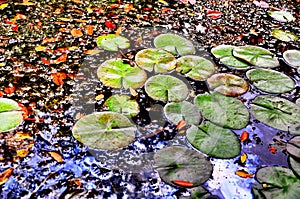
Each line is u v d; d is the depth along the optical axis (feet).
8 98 5.83
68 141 5.52
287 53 6.82
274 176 5.34
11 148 5.42
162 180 5.25
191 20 7.37
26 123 5.63
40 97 5.90
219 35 7.12
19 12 7.08
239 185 5.31
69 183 5.22
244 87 6.21
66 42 6.65
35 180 5.21
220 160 5.48
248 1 7.99
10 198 5.06
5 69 6.16
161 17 7.35
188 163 5.37
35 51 6.45
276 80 6.35
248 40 7.07
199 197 5.14
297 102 6.11
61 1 7.40
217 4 7.83
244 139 5.71
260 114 5.90
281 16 7.68
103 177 5.28
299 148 5.62
